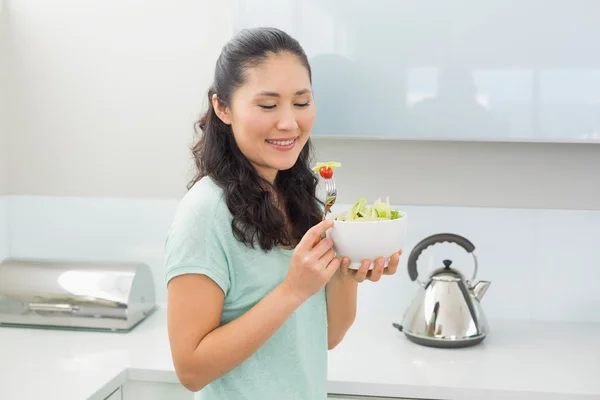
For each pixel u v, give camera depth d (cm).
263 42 113
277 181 133
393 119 183
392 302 213
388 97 182
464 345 181
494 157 204
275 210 121
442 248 210
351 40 181
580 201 203
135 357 172
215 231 116
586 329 200
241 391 121
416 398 157
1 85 217
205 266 113
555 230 205
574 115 178
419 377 160
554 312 208
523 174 204
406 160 206
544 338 191
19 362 169
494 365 168
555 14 175
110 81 212
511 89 179
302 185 135
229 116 119
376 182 207
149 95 212
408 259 193
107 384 156
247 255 118
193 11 207
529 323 205
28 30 214
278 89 111
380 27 180
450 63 180
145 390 167
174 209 216
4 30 215
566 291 207
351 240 108
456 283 183
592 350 180
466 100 180
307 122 115
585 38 175
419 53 180
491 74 179
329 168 113
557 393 152
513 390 153
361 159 207
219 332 112
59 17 212
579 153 201
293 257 109
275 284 120
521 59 178
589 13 174
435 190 206
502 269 208
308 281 109
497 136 181
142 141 214
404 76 181
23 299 195
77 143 217
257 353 121
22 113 217
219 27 206
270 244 119
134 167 215
